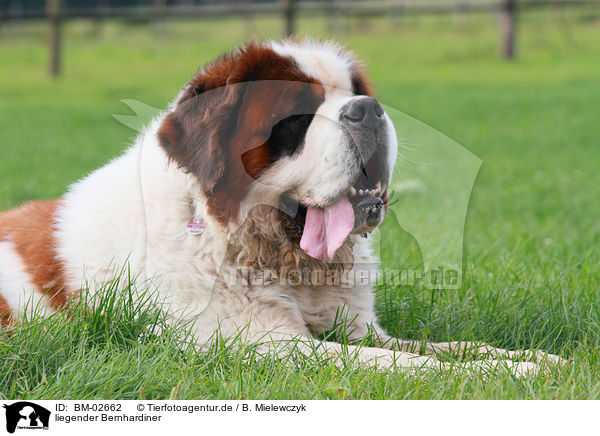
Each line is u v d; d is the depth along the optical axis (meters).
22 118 21.08
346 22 39.81
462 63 32.38
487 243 8.23
